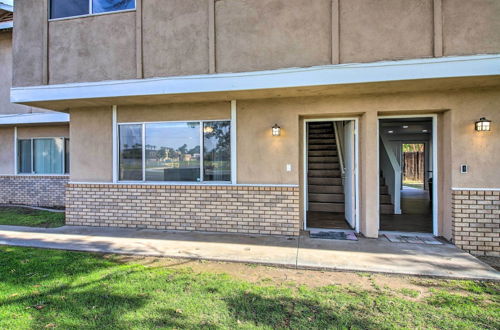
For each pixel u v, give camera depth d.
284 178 6.14
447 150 5.54
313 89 5.40
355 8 5.00
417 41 4.81
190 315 3.08
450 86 5.18
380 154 9.34
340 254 4.89
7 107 10.30
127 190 6.84
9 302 3.34
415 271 4.16
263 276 4.12
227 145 6.46
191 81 5.61
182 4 5.71
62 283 3.84
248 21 5.42
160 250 5.15
